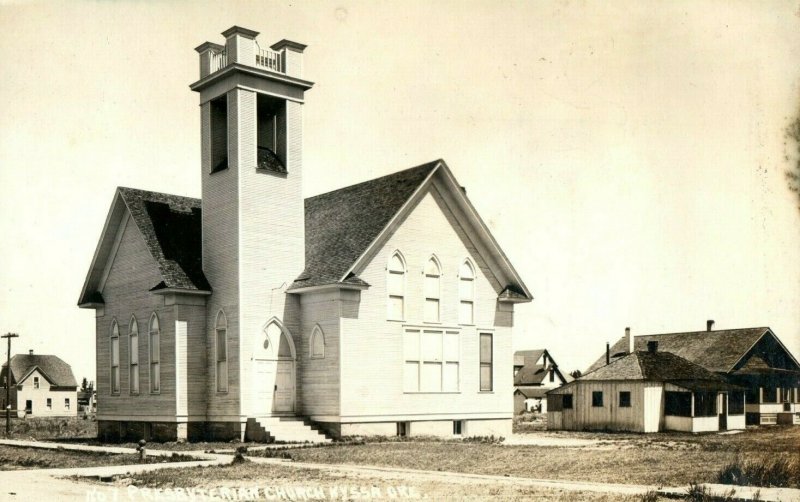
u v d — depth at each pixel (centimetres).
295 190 3509
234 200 3353
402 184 3556
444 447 2884
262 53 3500
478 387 3641
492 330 3725
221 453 2739
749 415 5488
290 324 3403
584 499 1638
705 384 4428
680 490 1736
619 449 2806
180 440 3322
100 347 3891
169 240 3581
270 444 3067
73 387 10456
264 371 3312
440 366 3528
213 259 3450
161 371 3450
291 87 3534
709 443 3131
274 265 3400
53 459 2627
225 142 3584
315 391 3331
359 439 3203
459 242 3650
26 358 10319
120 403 3716
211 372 3397
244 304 3291
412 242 3481
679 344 5944
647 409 4369
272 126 3656
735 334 5716
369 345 3306
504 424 3709
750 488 1761
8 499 1752
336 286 3222
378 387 3312
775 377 5541
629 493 1708
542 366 10606
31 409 10088
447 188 3603
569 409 4784
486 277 3734
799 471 1998
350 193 3841
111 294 3841
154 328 3525
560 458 2458
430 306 3516
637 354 4619
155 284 3503
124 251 3762
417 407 3425
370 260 3341
